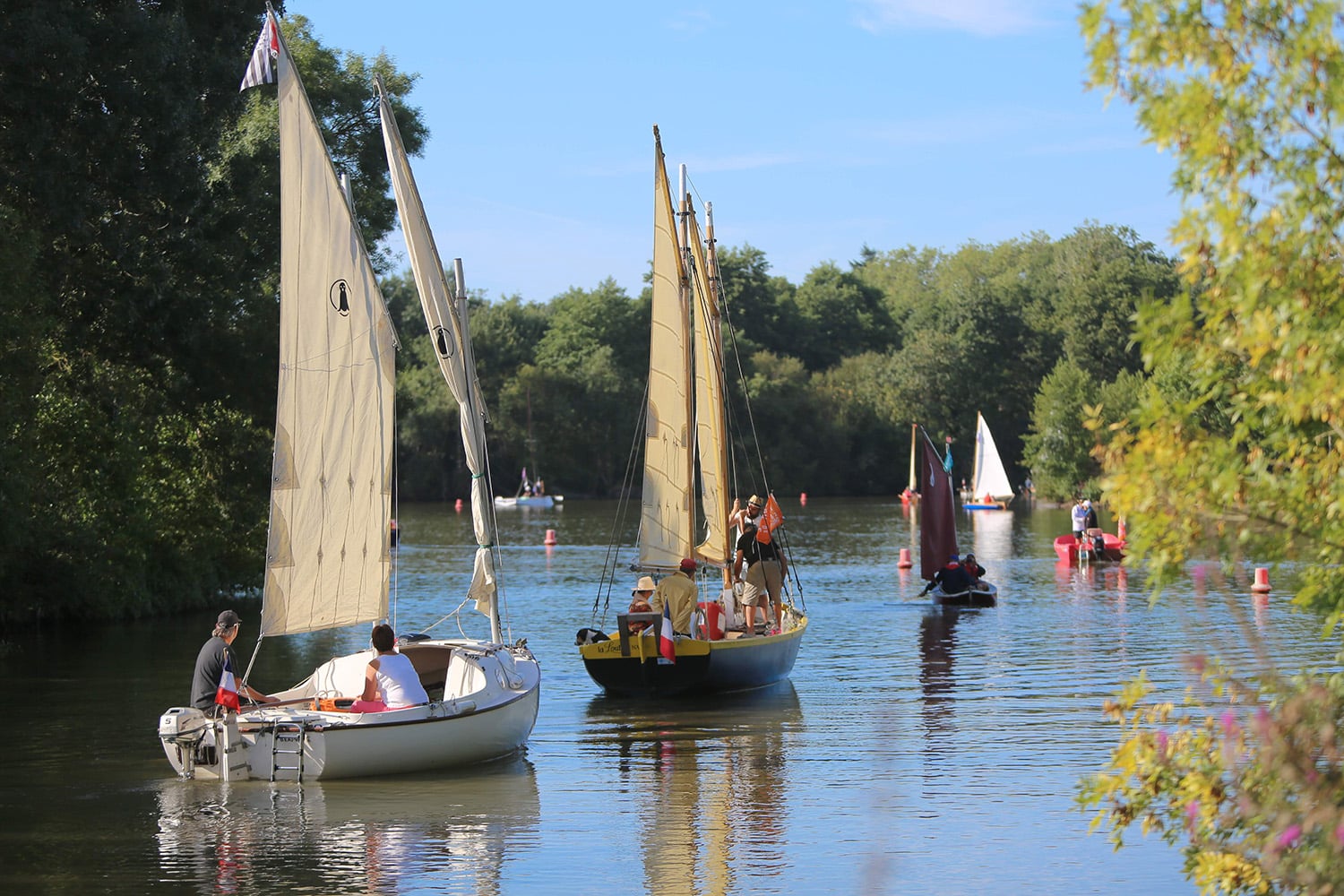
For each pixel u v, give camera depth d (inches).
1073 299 5142.7
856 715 869.8
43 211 1346.0
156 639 1325.0
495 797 645.3
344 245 783.7
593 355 5615.2
